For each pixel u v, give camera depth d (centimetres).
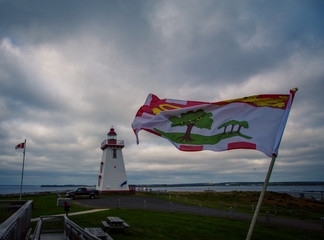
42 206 2606
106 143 4653
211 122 655
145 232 1380
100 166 4969
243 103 639
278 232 1616
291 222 2059
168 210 2392
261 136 599
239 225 1738
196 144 650
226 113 649
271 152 577
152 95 727
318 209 3784
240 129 625
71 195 3675
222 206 3256
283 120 589
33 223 1482
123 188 4619
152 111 710
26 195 5588
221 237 1370
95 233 1001
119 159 4734
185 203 3164
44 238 1023
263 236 1462
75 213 2031
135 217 1842
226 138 631
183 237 1325
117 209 2314
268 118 609
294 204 4278
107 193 4488
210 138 645
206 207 2817
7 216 1298
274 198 5381
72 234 774
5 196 5312
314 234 1623
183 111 679
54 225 1251
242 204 4238
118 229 1345
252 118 623
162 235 1336
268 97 623
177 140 665
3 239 411
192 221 1777
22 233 938
